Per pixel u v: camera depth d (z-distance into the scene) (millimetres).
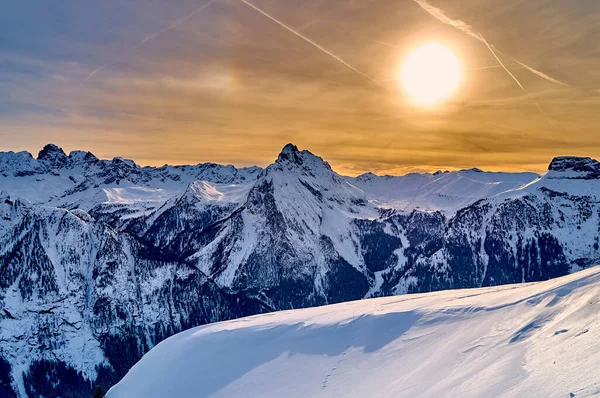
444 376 43500
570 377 28781
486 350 45750
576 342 35625
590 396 24484
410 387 44438
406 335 62906
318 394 53656
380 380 51344
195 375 69875
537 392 28984
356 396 48938
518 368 36031
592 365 28812
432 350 54188
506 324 51219
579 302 46250
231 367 69562
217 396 61781
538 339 41719
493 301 63156
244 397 59062
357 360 60719
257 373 65438
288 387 58312
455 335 55625
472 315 60250
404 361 54625
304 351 68500
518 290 65062
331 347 67250
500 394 31844
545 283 62750
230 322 92875
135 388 72562
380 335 66062
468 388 36344
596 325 37125
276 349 71562
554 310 48219
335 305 96375
